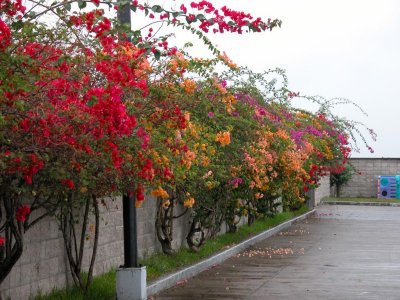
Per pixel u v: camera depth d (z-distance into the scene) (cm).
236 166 1728
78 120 765
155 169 1016
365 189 5006
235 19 888
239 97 1783
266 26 901
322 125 3169
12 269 1020
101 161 846
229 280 1429
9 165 765
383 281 1410
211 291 1298
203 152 1407
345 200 4556
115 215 1384
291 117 2606
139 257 1508
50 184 920
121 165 898
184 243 1795
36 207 984
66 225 1123
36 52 789
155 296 1250
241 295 1255
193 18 877
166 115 1017
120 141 841
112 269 1364
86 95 767
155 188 1128
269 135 2028
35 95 758
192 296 1248
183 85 1139
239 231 2244
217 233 2088
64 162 823
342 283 1385
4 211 989
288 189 2573
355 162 5019
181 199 1577
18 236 926
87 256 1266
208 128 1429
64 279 1173
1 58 685
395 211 3791
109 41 852
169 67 1070
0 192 875
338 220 3161
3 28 688
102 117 752
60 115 767
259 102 2083
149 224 1573
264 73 2009
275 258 1789
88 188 987
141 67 969
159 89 991
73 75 805
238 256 1830
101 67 812
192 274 1497
